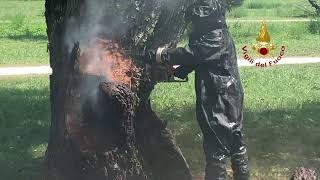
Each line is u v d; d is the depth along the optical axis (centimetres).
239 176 308
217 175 301
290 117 585
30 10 2477
